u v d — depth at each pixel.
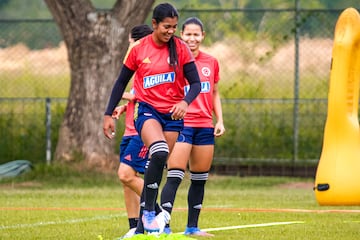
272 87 62.41
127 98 26.34
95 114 51.88
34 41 74.12
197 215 27.62
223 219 32.12
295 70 54.12
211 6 81.69
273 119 55.31
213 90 28.58
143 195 24.91
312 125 54.53
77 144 51.88
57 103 55.97
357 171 33.47
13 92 72.31
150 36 24.02
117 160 52.34
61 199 40.94
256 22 62.28
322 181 33.97
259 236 26.80
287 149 55.03
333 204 33.78
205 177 27.62
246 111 55.53
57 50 74.94
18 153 56.31
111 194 43.91
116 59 52.19
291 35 61.31
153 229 23.55
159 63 23.69
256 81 62.59
